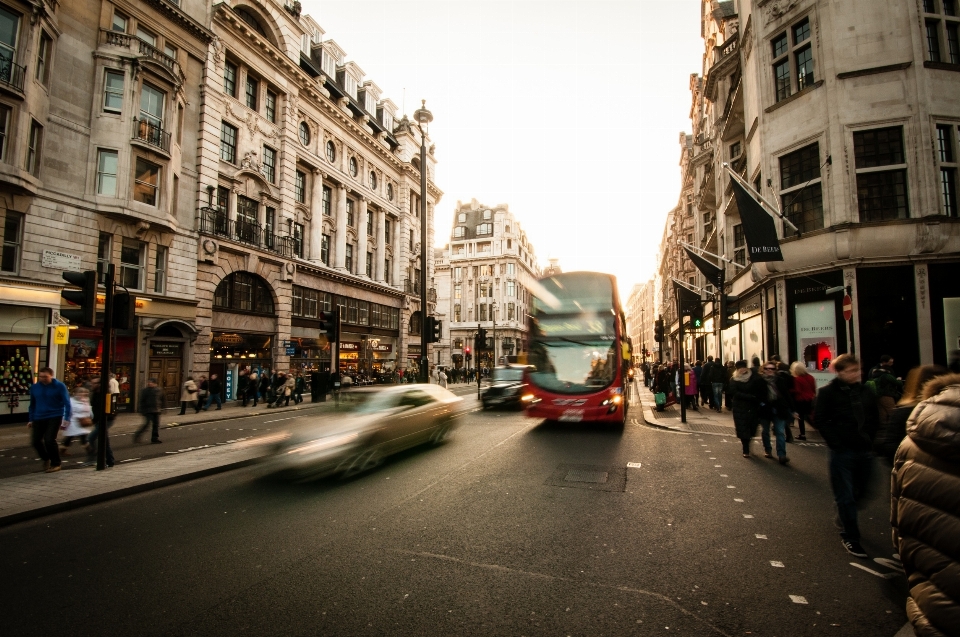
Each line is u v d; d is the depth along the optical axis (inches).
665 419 540.1
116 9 737.6
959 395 75.2
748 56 689.6
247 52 994.1
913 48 506.3
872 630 122.0
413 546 180.9
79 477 293.0
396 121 1723.7
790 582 149.7
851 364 181.3
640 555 170.9
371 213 1503.4
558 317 482.9
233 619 130.4
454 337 3093.0
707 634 120.9
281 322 1041.5
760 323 676.1
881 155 514.3
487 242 3134.8
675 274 1959.9
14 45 596.7
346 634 122.1
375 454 306.2
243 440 466.3
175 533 201.2
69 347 663.8
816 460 330.0
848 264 510.3
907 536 77.8
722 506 227.1
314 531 198.8
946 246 480.4
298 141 1133.1
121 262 729.0
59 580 157.3
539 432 466.0
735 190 534.6
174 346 813.2
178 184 829.8
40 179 631.8
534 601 138.4
